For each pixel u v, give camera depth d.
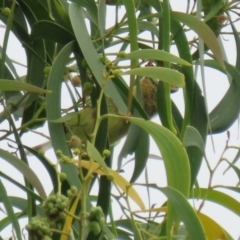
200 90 2.52
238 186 2.34
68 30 2.53
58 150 2.07
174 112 2.69
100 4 2.44
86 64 2.41
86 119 2.57
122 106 2.29
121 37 2.46
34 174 2.09
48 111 2.28
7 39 2.33
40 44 2.60
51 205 1.88
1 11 2.65
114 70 2.12
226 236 2.35
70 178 2.22
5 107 2.37
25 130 2.59
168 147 2.09
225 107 2.56
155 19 2.92
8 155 2.10
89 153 1.95
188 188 2.07
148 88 2.84
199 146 2.15
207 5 2.67
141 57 2.14
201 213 2.29
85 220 1.93
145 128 2.09
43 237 1.81
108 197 2.23
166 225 2.21
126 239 2.83
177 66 2.54
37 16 2.63
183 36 2.54
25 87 1.97
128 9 2.26
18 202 2.71
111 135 2.84
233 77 2.60
